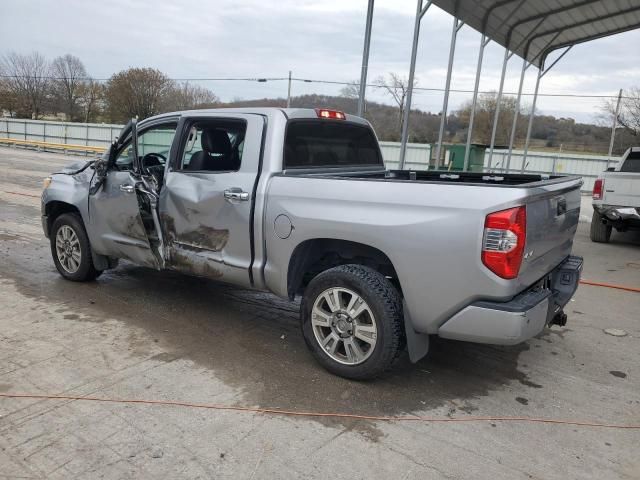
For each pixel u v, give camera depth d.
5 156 28.23
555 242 3.90
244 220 4.12
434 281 3.37
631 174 9.23
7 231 8.48
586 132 33.66
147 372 3.80
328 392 3.63
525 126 35.88
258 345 4.38
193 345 4.32
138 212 4.83
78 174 5.59
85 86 54.03
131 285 5.81
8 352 4.04
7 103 55.47
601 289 6.68
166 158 5.14
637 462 2.98
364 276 3.63
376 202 3.54
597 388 3.89
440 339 4.73
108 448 2.89
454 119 37.56
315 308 3.88
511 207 3.14
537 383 3.94
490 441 3.13
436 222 3.31
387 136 36.25
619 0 11.88
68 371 3.76
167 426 3.13
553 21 13.56
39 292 5.47
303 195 3.84
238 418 3.25
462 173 5.39
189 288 5.79
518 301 3.30
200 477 2.69
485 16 12.62
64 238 5.75
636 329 5.20
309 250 4.03
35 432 3.01
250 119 4.22
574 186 4.22
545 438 3.19
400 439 3.11
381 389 3.72
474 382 3.91
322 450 2.96
